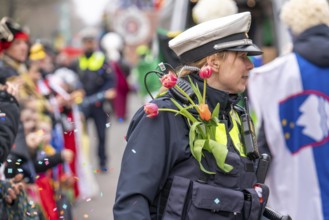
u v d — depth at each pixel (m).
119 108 29.30
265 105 9.42
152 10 41.75
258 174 6.23
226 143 6.04
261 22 15.83
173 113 5.92
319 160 9.32
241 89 6.14
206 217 5.79
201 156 5.88
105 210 13.91
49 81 14.12
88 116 19.41
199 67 6.14
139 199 5.73
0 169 7.72
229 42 6.05
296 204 9.36
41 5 48.31
